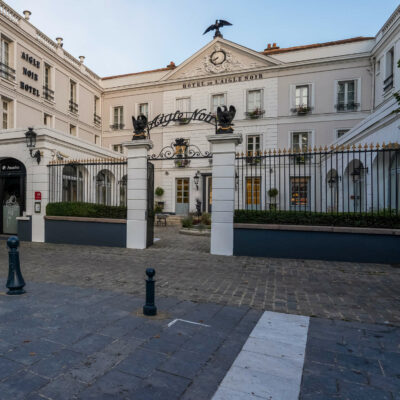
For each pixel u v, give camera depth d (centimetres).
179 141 881
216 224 812
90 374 245
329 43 1908
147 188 917
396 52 1508
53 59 1908
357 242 709
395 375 252
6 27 1555
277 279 566
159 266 671
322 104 1906
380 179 966
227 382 238
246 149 2039
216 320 368
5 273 598
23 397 213
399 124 802
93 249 885
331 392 228
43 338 308
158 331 331
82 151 1248
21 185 1087
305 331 339
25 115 1683
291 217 764
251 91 2055
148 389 227
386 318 381
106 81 2412
